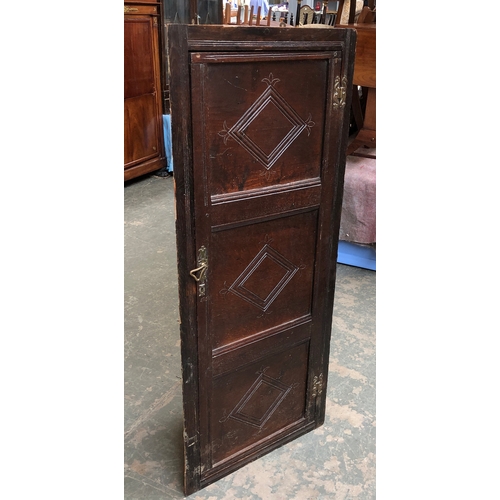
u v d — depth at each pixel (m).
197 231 1.37
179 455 1.85
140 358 2.40
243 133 1.36
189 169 1.29
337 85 1.49
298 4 5.21
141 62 4.39
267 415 1.81
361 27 2.96
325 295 1.77
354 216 3.21
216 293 1.49
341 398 2.16
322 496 1.69
